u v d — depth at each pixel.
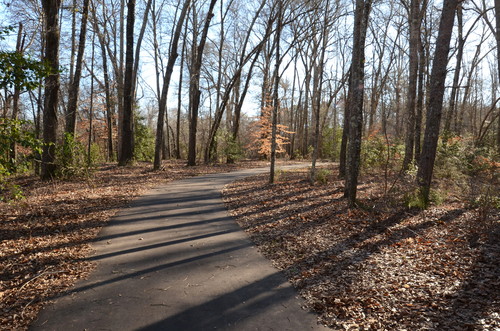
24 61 5.29
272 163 13.73
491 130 19.64
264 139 26.16
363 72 8.52
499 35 6.08
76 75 14.55
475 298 3.79
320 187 12.28
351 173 8.70
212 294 4.13
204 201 10.15
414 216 7.61
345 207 8.73
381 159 16.12
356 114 8.62
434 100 8.34
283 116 46.16
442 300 3.81
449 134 16.06
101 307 3.77
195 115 22.25
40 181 12.77
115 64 23.62
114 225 7.25
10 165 6.07
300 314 3.67
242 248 5.94
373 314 3.60
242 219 8.09
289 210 8.84
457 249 5.42
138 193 11.16
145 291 4.19
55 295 4.05
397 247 5.75
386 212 8.04
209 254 5.59
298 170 19.42
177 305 3.84
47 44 12.23
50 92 12.53
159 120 18.11
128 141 19.47
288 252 5.74
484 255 5.02
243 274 4.78
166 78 17.94
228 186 13.29
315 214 8.28
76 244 5.92
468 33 16.39
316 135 12.75
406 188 9.84
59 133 15.54
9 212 7.67
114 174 15.80
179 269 4.92
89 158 13.88
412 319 3.45
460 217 7.21
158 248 5.84
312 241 6.29
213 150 26.22
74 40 17.06
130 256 5.42
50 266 4.89
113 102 27.17
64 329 3.32
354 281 4.46
